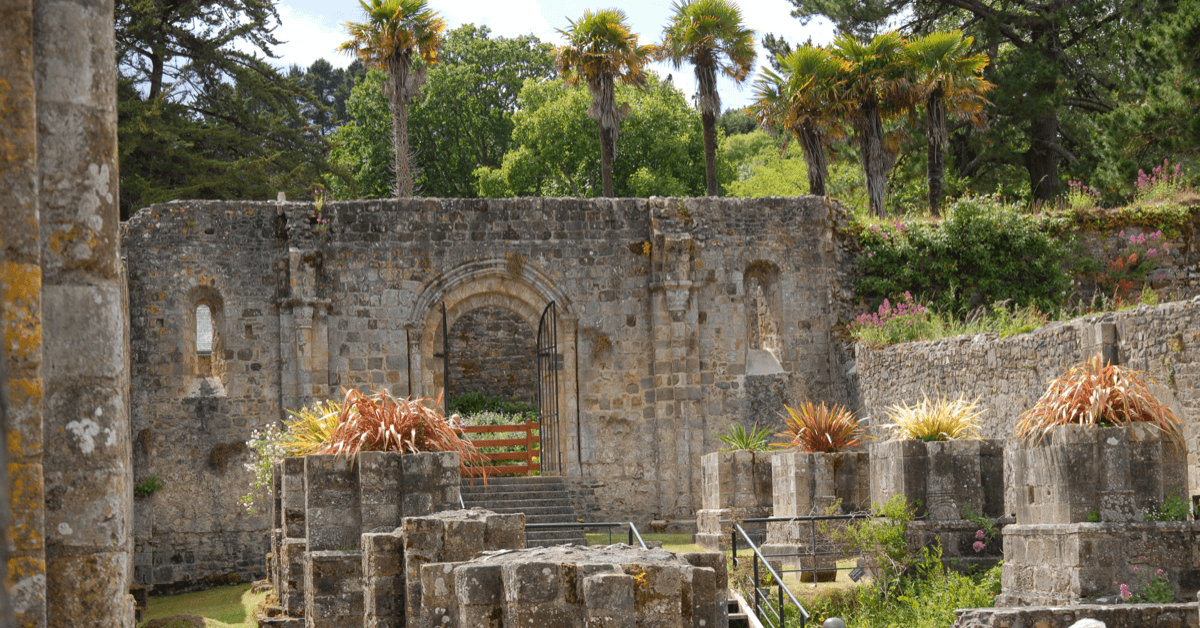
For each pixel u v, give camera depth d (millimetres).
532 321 25359
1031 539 12750
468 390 32844
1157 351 15195
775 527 17281
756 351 25844
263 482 20531
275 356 24016
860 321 24922
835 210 26109
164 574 22984
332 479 12945
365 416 13570
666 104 46125
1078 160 36906
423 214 24891
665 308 25094
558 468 24828
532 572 7547
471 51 49625
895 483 15438
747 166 57750
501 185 45031
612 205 25531
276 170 40656
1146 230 26109
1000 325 21375
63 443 4641
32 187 4543
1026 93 34656
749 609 13844
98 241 4789
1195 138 24922
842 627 9320
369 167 47719
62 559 4586
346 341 24266
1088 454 12328
